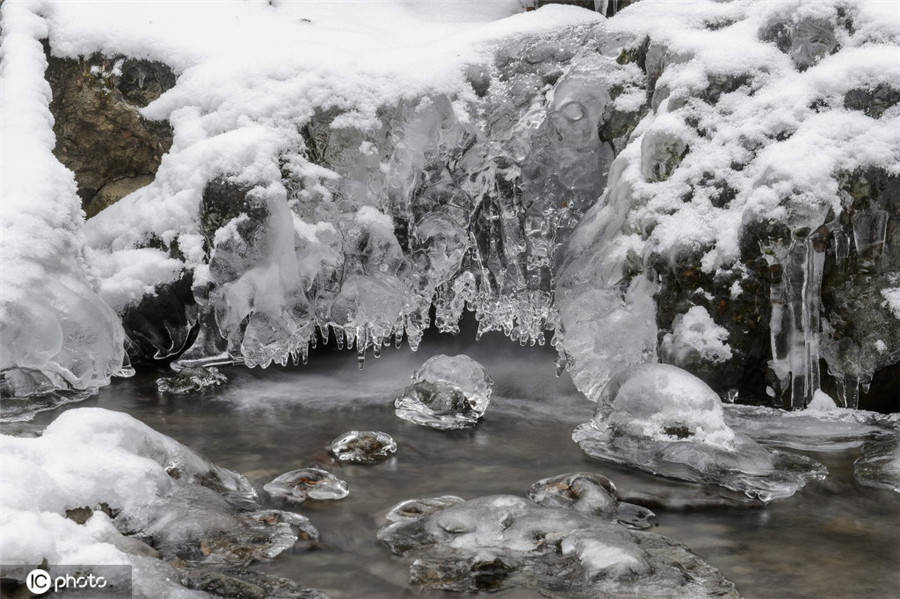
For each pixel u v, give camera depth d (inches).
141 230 193.9
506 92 198.4
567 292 187.3
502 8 234.8
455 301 204.8
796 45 172.2
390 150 193.9
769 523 122.7
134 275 190.1
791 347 163.3
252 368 199.0
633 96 192.7
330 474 135.0
